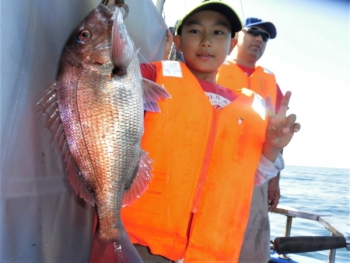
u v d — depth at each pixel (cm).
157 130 197
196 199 197
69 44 151
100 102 153
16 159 128
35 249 143
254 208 323
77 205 189
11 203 125
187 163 195
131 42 154
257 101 234
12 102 126
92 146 154
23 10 132
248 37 380
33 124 141
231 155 208
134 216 188
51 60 159
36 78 144
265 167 232
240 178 208
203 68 236
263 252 323
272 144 219
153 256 191
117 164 158
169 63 217
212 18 230
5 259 122
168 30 341
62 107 149
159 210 187
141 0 267
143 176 169
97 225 158
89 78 151
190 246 188
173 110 200
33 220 141
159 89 174
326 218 374
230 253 199
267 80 373
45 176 152
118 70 151
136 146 164
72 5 179
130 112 160
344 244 274
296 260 394
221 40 233
